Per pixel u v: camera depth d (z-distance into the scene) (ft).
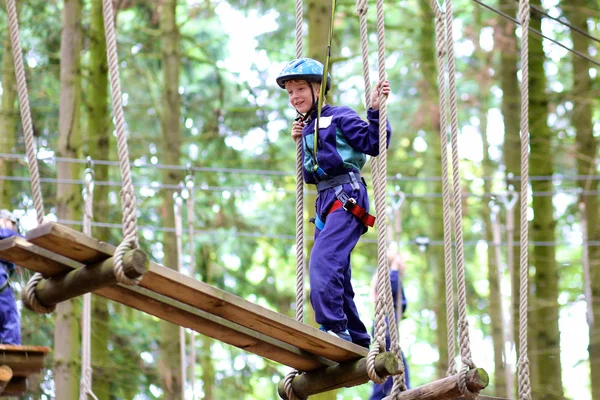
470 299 56.90
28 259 16.75
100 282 16.51
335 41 52.75
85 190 31.89
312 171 20.74
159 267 16.76
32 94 49.96
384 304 19.07
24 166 50.16
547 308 47.19
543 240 47.32
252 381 60.08
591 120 49.39
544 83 48.70
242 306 17.80
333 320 19.63
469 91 57.88
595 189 49.32
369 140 19.99
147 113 54.44
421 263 58.95
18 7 49.88
